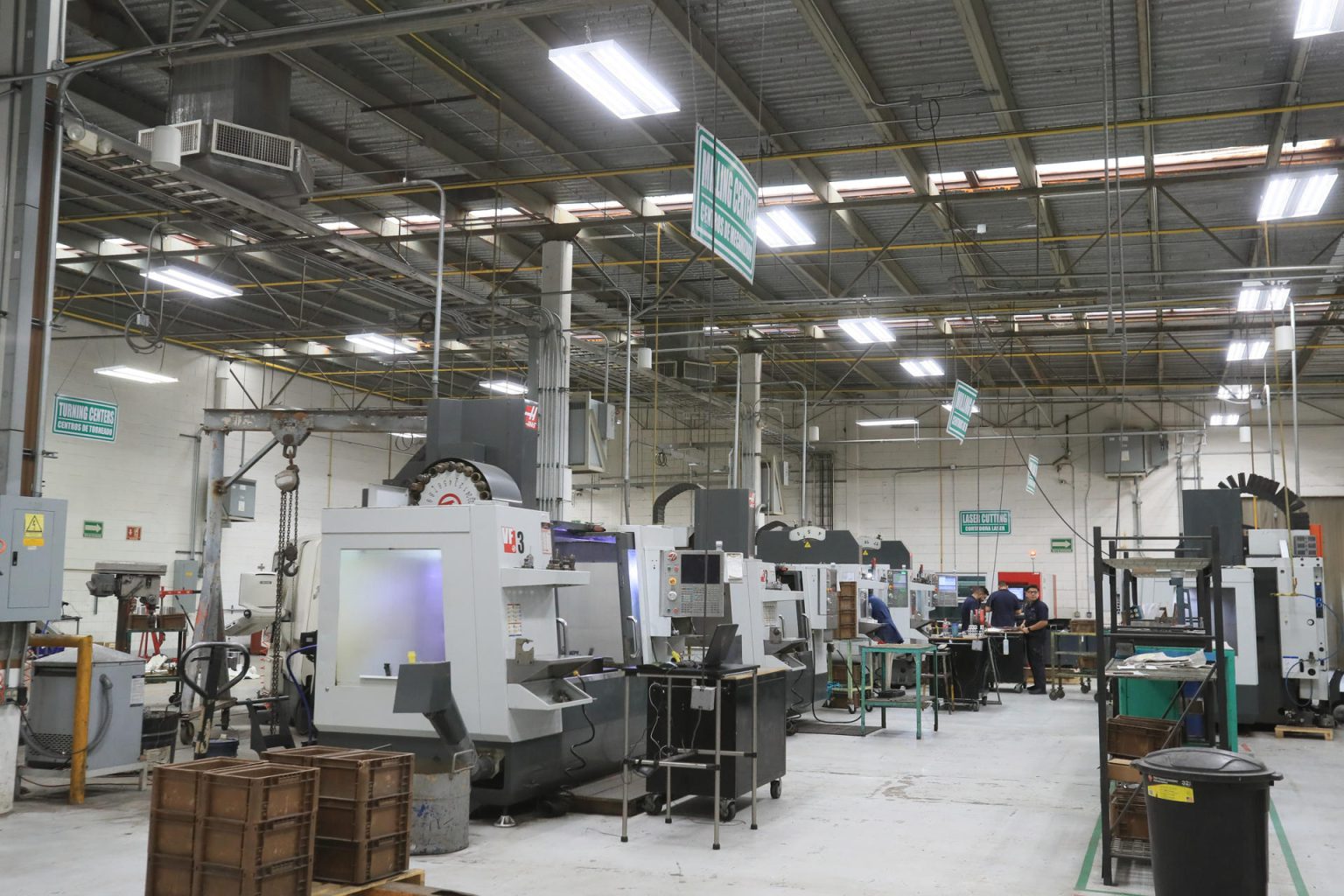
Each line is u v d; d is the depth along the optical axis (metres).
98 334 15.10
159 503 16.16
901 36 8.27
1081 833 5.74
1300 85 8.76
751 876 4.84
